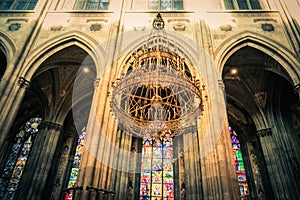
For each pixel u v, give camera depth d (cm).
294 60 1377
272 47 1460
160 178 1808
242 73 1798
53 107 1920
